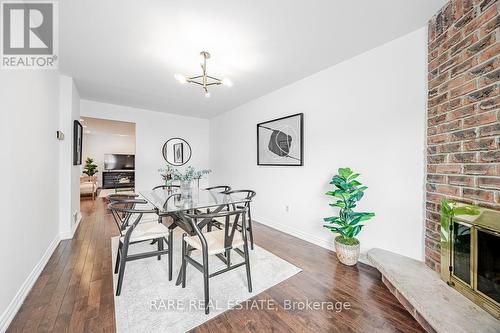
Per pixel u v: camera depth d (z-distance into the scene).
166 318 1.42
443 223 1.51
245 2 1.54
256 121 3.84
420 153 1.85
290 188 3.15
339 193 2.04
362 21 1.76
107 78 2.91
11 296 1.42
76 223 3.29
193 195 2.80
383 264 1.78
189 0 1.51
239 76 2.86
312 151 2.81
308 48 2.17
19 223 1.57
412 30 1.89
